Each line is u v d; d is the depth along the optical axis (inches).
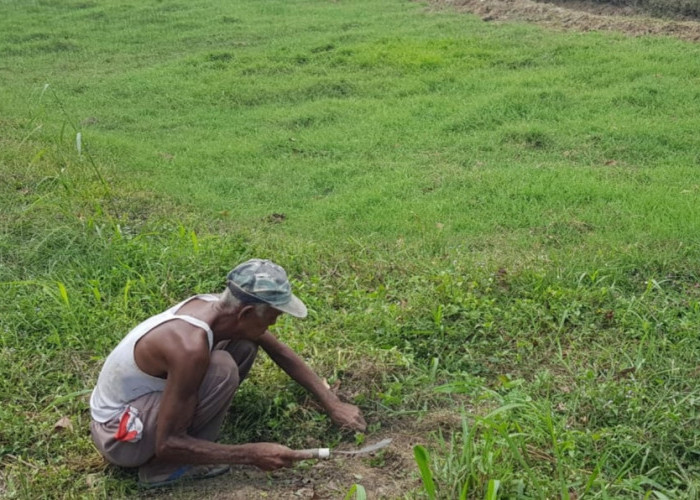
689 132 343.0
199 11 655.1
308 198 306.3
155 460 147.5
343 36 542.3
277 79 461.4
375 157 345.1
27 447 159.6
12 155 316.2
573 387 173.9
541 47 478.3
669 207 265.9
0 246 236.8
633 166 318.7
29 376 178.4
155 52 549.0
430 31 543.8
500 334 193.6
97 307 203.0
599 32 511.2
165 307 205.9
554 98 391.5
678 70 418.6
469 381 174.4
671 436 154.7
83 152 331.3
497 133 355.6
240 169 337.7
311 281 219.3
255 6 669.3
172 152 363.6
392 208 283.6
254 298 139.4
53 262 227.9
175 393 137.3
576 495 143.9
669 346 186.7
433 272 219.6
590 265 223.6
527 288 212.2
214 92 444.1
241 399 167.0
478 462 145.0
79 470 153.3
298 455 139.4
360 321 196.2
